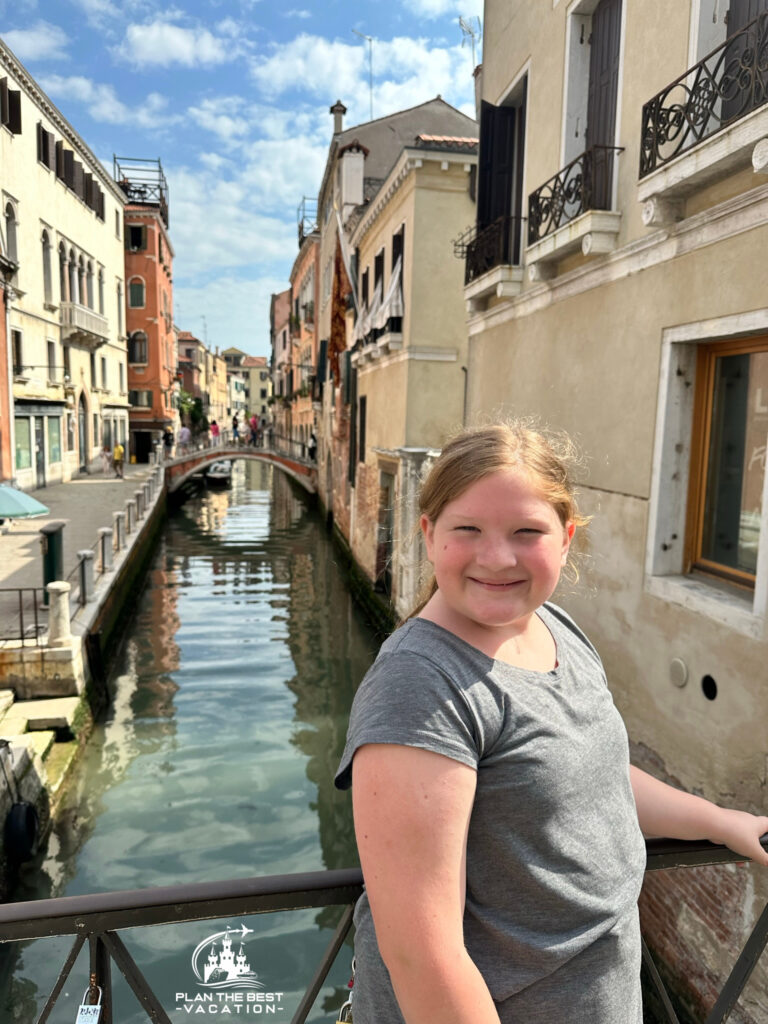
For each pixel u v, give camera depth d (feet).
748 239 12.92
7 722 26.61
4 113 65.21
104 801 26.04
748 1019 12.59
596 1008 3.13
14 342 69.10
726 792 13.30
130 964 3.86
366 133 79.51
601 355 18.57
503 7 26.55
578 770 3.11
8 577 40.68
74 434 89.35
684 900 14.55
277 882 3.92
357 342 57.57
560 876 3.05
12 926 3.77
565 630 3.98
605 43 19.62
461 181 40.83
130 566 51.21
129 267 122.31
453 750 2.75
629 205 17.13
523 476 3.18
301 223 127.13
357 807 2.76
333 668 40.78
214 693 36.55
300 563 71.46
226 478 146.20
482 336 28.73
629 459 17.08
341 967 18.52
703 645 14.03
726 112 14.42
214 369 278.46
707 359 15.42
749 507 14.14
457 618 3.34
